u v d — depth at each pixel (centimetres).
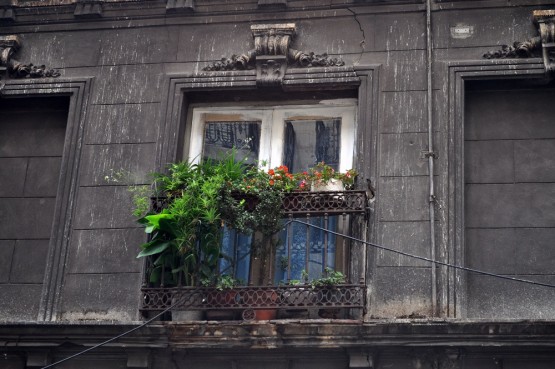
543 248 1216
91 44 1386
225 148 1335
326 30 1335
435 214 1218
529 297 1195
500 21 1302
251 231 1207
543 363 1127
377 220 1226
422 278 1192
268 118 1341
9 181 1356
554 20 1268
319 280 1168
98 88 1358
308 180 1251
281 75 1312
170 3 1378
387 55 1309
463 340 1122
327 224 1253
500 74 1269
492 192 1252
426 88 1283
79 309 1245
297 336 1148
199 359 1188
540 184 1248
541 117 1277
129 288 1245
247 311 1188
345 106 1324
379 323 1127
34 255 1310
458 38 1302
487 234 1233
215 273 1196
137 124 1327
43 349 1198
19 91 1364
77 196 1302
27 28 1405
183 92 1337
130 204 1286
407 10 1327
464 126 1278
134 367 1181
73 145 1330
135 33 1383
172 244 1200
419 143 1256
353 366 1143
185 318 1218
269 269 1234
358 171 1256
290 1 1358
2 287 1296
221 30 1365
